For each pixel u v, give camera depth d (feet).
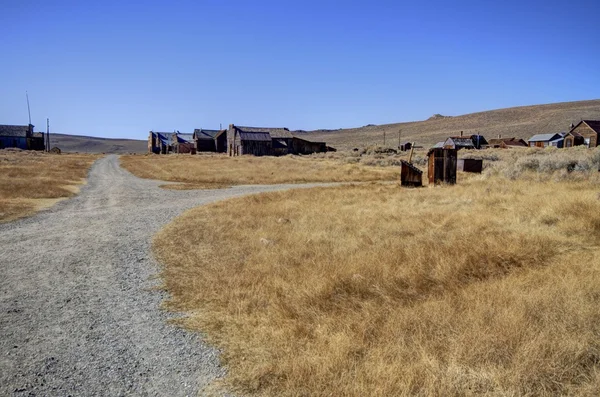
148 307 21.33
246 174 118.83
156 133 392.88
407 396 12.01
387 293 20.18
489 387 12.31
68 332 18.61
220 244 32.45
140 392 13.84
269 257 27.43
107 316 20.33
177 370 15.11
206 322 18.78
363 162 163.43
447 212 40.04
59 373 15.15
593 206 33.96
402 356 14.08
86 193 78.95
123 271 27.73
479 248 25.17
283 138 271.90
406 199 52.16
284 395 12.95
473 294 18.58
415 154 222.28
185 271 26.53
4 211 53.72
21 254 32.65
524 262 23.12
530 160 77.41
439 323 16.03
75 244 35.88
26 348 17.12
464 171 95.25
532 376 12.51
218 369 15.02
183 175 117.80
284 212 45.11
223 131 327.47
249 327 17.62
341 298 19.86
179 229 39.42
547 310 16.22
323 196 59.06
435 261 23.98
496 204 42.75
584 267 21.02
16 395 13.71
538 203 39.11
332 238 32.14
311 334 16.48
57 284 25.32
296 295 20.21
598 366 13.03
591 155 72.74
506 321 15.35
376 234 32.65
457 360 13.50
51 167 142.72
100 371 15.21
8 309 21.40
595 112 477.77
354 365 13.84
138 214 52.19
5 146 315.99
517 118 526.16
